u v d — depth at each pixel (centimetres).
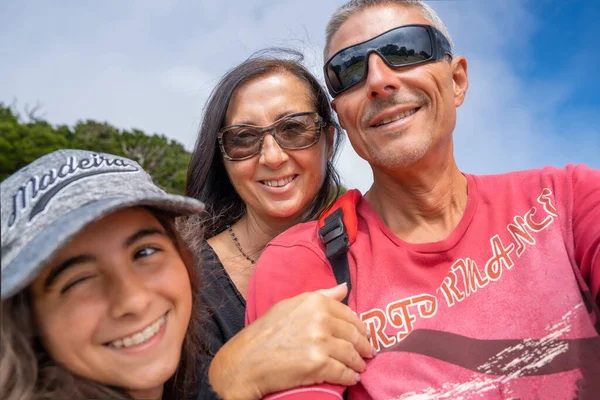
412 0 45
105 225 32
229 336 57
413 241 44
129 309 32
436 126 43
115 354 33
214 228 74
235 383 35
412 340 38
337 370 35
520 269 39
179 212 36
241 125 64
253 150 64
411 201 44
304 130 65
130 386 34
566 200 40
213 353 53
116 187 32
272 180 65
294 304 37
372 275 40
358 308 40
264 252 46
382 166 44
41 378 32
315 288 41
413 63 42
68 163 32
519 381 36
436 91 43
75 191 30
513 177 44
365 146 45
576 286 37
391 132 42
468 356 37
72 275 30
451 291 39
